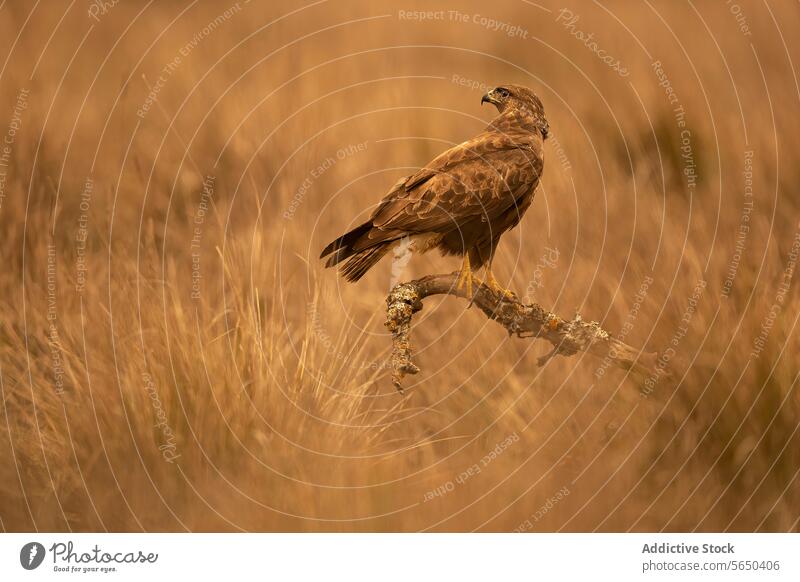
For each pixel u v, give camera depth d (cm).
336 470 987
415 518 944
